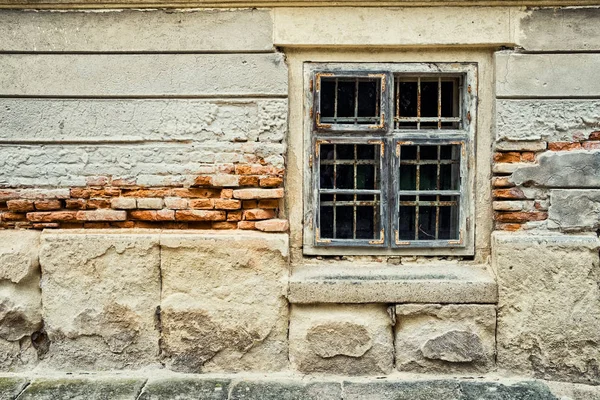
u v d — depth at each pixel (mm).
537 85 3500
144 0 3479
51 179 3576
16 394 3297
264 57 3527
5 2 3490
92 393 3307
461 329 3496
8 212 3602
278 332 3529
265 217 3572
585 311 3445
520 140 3520
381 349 3518
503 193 3543
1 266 3504
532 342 3484
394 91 3758
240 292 3516
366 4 3508
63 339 3568
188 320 3529
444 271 3635
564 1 3451
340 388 3371
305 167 3686
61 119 3561
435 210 3832
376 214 3764
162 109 3551
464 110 3662
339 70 3631
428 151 3854
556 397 3279
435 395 3279
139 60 3537
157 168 3559
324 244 3705
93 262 3510
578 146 3506
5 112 3555
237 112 3555
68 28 3525
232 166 3555
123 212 3572
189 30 3525
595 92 3477
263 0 3482
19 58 3537
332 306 3537
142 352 3566
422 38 3527
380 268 3703
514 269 3457
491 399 3232
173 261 3510
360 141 3660
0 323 3537
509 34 3496
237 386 3395
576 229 3496
